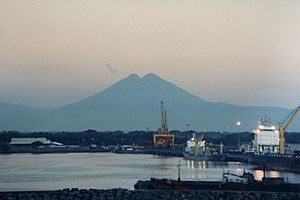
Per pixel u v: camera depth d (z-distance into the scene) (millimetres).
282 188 69188
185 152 185125
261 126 154125
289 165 121125
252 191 67250
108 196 62156
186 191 66062
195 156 171375
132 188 81188
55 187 86000
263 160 131375
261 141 152375
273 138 152000
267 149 151750
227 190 69062
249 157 148375
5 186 87875
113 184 89938
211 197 62219
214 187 71125
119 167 137500
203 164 151625
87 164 151875
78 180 98688
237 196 62719
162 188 72750
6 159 181750
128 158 193000
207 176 102500
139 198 61625
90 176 108125
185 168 131875
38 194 62500
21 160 174375
